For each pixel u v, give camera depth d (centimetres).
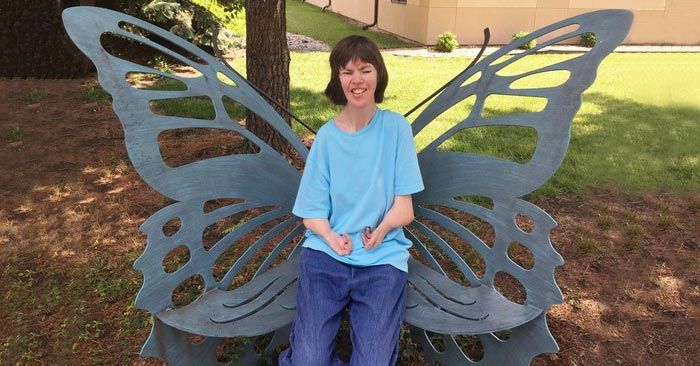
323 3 2156
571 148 499
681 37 1352
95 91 653
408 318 192
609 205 393
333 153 201
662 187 421
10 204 388
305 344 175
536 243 192
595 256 329
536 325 189
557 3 1291
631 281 307
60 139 511
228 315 194
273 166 223
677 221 366
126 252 331
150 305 189
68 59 718
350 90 196
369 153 200
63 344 255
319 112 581
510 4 1276
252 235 349
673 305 288
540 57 1044
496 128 545
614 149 498
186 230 201
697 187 420
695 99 702
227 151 462
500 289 298
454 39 1165
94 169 446
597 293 297
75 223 364
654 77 850
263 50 399
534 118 196
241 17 1022
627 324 275
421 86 747
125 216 372
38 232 353
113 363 243
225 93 219
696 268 318
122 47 817
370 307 182
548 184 420
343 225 202
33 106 601
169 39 214
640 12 1321
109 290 293
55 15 704
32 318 272
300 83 734
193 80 210
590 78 183
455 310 195
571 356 253
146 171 190
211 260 209
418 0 1275
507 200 201
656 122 589
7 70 703
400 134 203
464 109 627
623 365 249
